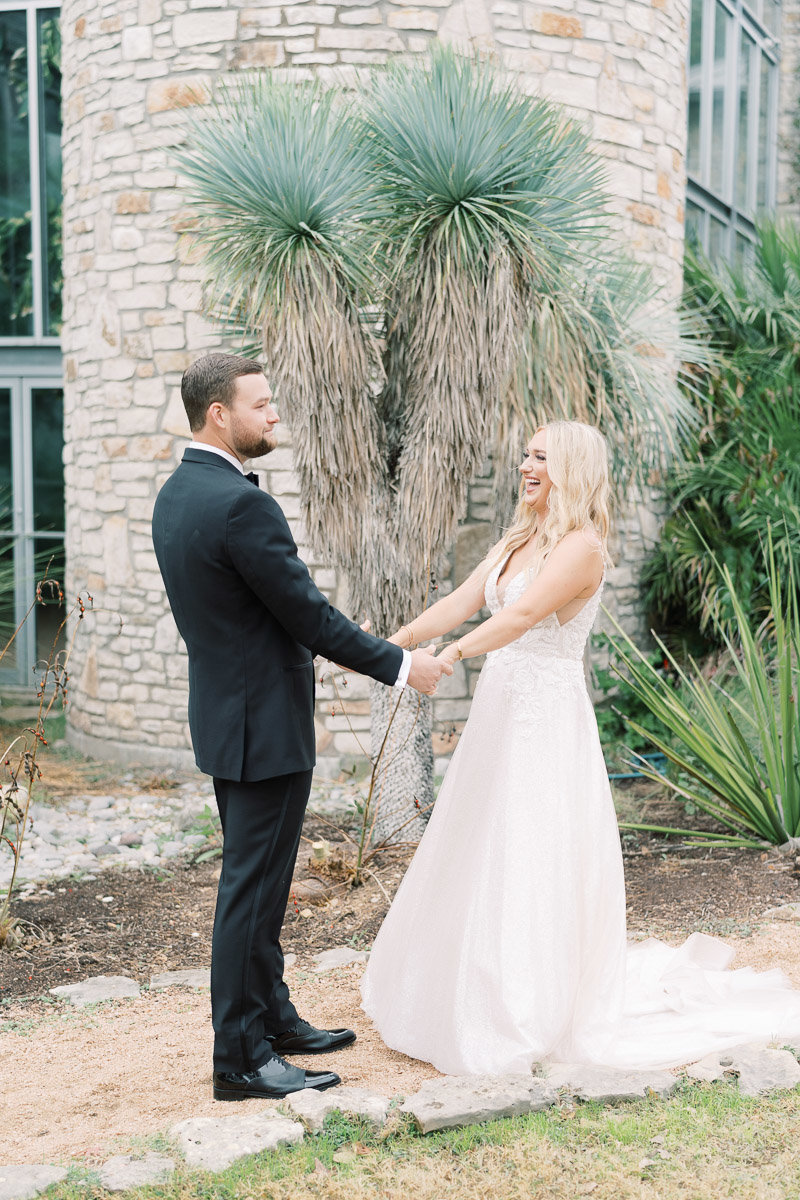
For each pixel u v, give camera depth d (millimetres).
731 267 8148
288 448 6234
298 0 6066
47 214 8625
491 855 2674
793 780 4379
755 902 3842
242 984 2457
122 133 6594
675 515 7449
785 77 11352
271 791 2432
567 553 2654
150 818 5566
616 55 6684
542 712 2713
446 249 4328
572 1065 2590
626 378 5121
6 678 8008
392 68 4750
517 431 4566
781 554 6504
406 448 4523
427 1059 2646
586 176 4840
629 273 5328
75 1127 2402
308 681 2498
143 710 6801
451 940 2684
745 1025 2770
